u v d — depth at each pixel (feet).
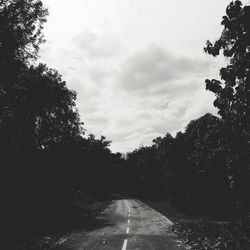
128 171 394.93
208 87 17.54
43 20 63.82
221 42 16.97
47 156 112.78
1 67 60.44
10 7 58.29
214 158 18.63
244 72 16.17
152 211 118.42
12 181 83.61
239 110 16.76
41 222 80.28
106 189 336.08
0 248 48.06
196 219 84.74
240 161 17.49
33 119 97.91
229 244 38.93
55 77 113.60
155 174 266.98
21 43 60.49
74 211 119.96
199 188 97.19
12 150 76.74
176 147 111.34
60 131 124.77
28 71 91.15
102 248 45.60
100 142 343.46
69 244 50.49
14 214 79.97
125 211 121.19
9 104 68.28
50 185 104.99
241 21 15.76
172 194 124.98
